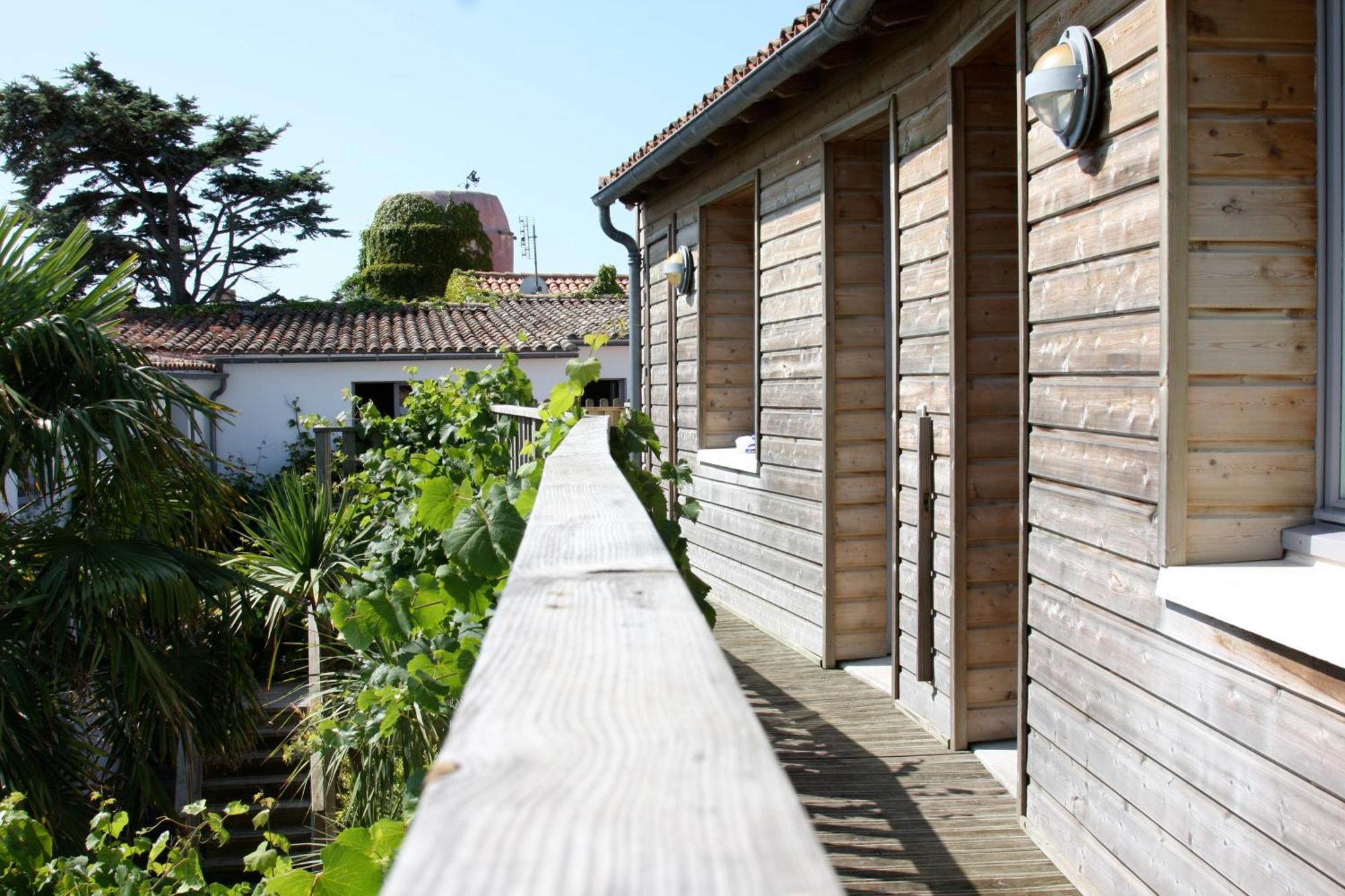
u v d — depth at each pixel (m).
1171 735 3.01
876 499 6.06
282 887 2.54
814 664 6.19
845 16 4.52
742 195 7.55
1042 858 3.75
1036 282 3.74
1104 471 3.32
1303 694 2.47
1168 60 2.93
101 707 6.72
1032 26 3.76
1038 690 3.84
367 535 8.77
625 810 0.59
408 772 4.12
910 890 3.52
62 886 3.44
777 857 0.53
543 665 0.87
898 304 5.23
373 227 32.53
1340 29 2.88
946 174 4.67
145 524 7.28
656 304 9.37
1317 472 3.01
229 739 7.43
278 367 16.58
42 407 6.97
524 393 7.37
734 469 7.46
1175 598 2.90
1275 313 2.98
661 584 1.19
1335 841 2.38
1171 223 2.94
